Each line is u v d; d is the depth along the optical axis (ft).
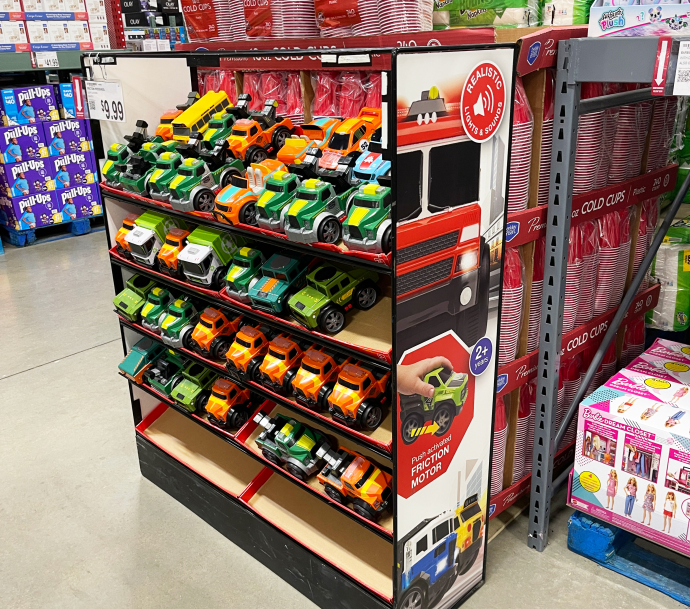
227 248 8.11
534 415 8.68
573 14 7.35
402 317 5.73
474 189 6.06
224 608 7.86
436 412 6.44
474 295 6.46
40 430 11.82
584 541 8.27
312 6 7.77
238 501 8.70
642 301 9.86
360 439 6.56
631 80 6.18
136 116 9.21
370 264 5.85
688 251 9.96
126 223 9.39
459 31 6.71
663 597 7.68
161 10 14.39
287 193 6.63
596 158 7.75
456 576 7.47
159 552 8.86
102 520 9.52
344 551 7.61
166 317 9.02
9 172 20.71
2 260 20.71
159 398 9.73
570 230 7.91
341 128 6.79
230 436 8.61
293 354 7.48
